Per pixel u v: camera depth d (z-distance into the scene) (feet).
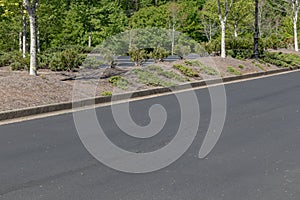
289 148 27.02
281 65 99.81
